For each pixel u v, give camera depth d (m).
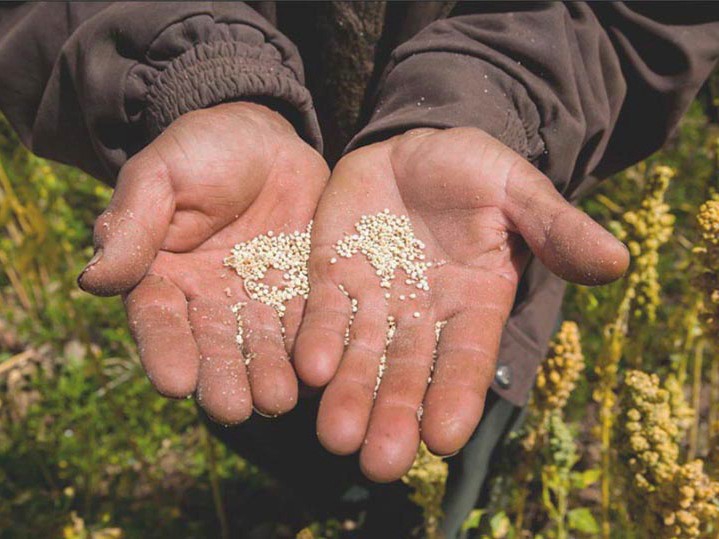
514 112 0.53
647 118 0.58
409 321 0.49
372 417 0.46
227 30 0.54
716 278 0.49
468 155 0.49
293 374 0.47
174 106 0.53
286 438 0.64
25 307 0.96
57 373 0.87
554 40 0.53
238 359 0.48
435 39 0.54
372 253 0.51
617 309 0.57
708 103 0.77
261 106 0.55
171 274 0.51
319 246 0.52
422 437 0.45
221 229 0.53
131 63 0.54
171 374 0.45
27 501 0.73
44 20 0.56
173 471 0.78
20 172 0.75
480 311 0.48
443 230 0.51
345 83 0.58
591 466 0.75
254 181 0.52
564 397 0.56
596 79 0.55
